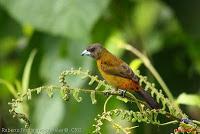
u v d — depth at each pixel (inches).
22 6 434.6
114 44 491.2
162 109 273.0
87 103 452.8
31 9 432.8
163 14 552.1
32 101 461.4
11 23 497.7
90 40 469.1
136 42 525.7
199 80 512.7
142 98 328.5
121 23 516.7
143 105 289.4
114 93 284.0
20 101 264.4
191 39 518.9
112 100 454.6
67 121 450.9
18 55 550.0
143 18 546.9
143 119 262.1
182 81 512.4
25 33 502.6
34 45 479.5
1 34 501.0
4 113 485.1
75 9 426.6
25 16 432.5
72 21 424.8
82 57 452.1
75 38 422.3
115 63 364.5
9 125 466.9
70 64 454.3
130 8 529.3
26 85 379.2
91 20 424.5
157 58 523.5
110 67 362.0
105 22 511.2
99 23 508.1
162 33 545.6
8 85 380.2
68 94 265.6
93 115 451.2
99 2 428.5
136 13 538.9
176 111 279.3
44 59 468.4
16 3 436.1
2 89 498.3
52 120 449.1
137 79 338.3
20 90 380.5
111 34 512.4
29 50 483.5
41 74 469.4
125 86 346.3
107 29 511.5
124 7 518.3
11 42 527.2
